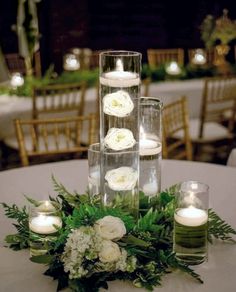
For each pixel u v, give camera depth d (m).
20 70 6.16
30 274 1.41
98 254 1.31
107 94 1.42
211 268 1.43
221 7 8.07
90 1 7.95
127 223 1.41
